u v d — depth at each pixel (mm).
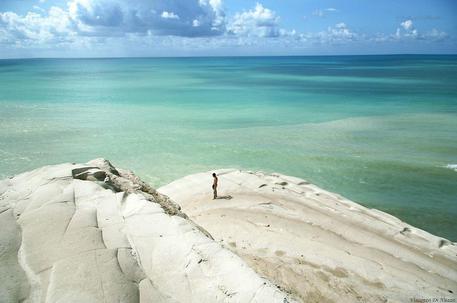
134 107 52531
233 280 5957
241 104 56531
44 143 31969
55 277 5824
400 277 11086
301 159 28344
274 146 31922
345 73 140000
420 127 38812
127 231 7512
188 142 33188
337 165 26906
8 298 5359
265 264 10828
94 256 6449
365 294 9867
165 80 104438
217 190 18047
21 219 7707
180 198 17766
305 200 16906
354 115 46438
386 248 13094
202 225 14359
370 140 33719
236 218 14898
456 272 12055
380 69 169375
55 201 8586
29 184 9867
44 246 6676
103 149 30656
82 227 7438
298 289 9617
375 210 16781
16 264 6184
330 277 10492
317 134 36219
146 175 24953
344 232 14070
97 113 46938
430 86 82250
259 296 5543
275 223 14453
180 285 6066
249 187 18156
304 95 68062
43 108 49906
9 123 39406
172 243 7043
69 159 27859
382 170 25766
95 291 5590
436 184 23281
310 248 12320
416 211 19672
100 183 10367
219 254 6574
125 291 5723
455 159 27938
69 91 71312
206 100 60875
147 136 35156
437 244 13844
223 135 35906
